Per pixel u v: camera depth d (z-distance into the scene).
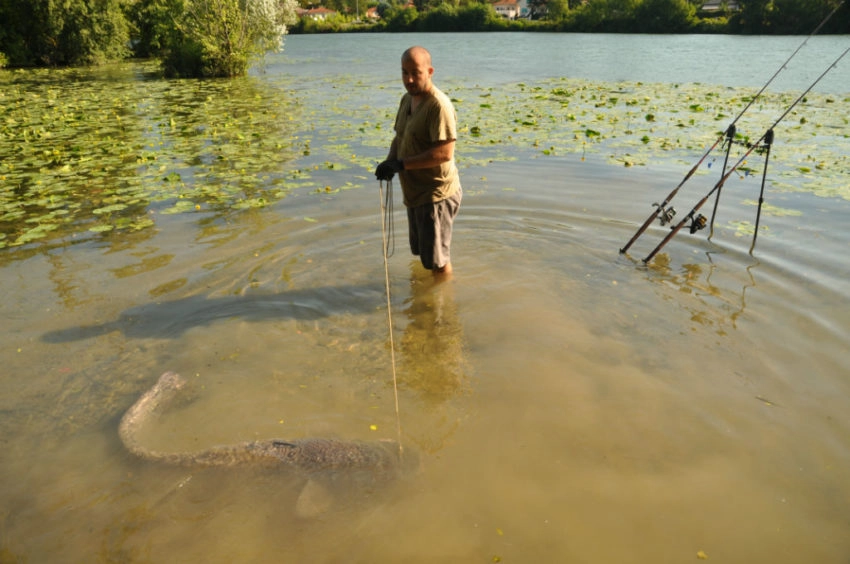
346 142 10.41
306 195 7.41
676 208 6.73
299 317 4.61
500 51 37.00
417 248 5.28
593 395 3.62
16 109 15.41
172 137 11.38
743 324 4.34
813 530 2.64
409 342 4.28
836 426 3.28
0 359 4.00
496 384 3.76
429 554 2.57
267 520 2.81
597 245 5.88
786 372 3.76
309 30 74.06
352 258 5.66
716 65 25.53
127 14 34.28
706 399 3.54
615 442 3.22
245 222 6.53
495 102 15.20
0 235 6.18
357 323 4.54
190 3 23.86
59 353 4.08
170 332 4.37
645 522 2.71
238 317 4.59
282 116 13.55
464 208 6.93
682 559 2.52
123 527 2.76
